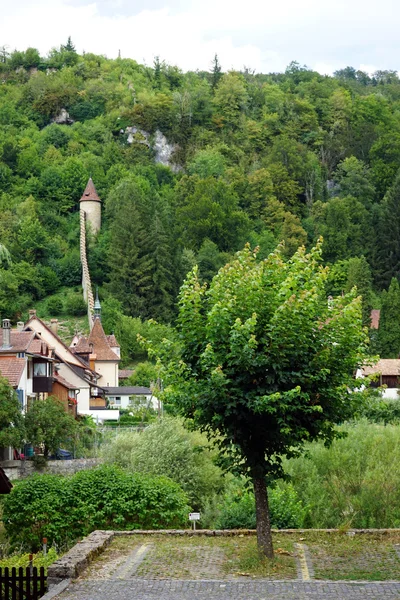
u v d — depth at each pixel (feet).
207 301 150.92
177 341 150.92
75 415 547.08
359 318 147.13
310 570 136.05
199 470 287.28
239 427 145.18
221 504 238.07
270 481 152.56
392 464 249.96
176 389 148.46
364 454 260.01
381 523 236.22
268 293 144.97
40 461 382.01
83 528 215.31
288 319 138.51
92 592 122.72
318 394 144.36
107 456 306.14
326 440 156.56
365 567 137.18
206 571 136.98
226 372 140.67
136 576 133.80
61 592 123.24
